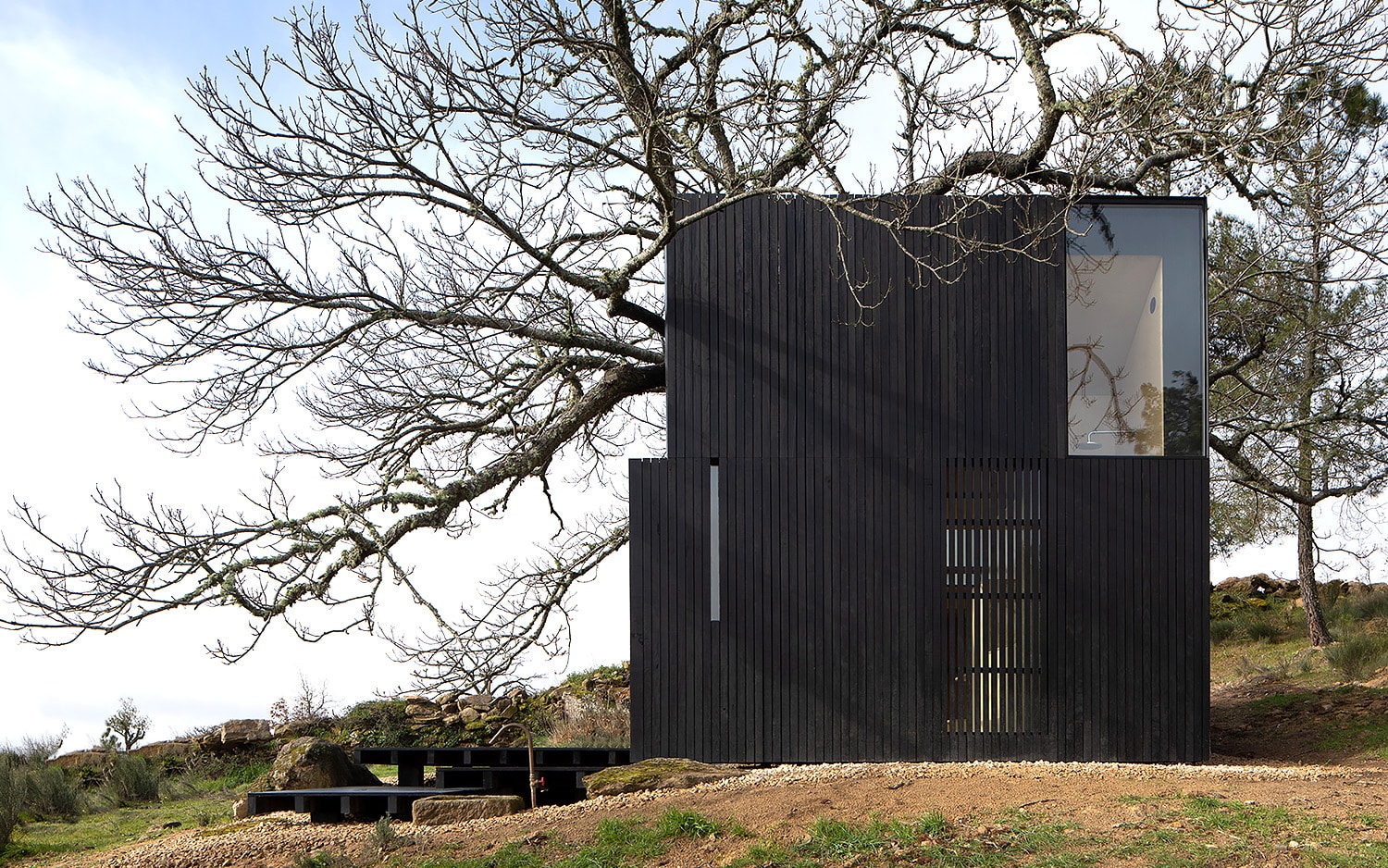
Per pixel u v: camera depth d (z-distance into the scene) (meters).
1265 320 14.52
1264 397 15.34
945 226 10.60
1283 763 10.38
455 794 9.23
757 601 10.27
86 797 12.13
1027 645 10.21
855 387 10.48
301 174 9.83
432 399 12.30
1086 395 10.84
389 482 10.54
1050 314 10.53
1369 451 14.45
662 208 10.42
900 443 10.42
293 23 9.35
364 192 10.01
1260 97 10.53
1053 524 10.32
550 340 11.52
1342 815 6.41
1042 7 12.61
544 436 11.78
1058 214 10.10
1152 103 10.73
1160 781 7.74
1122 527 10.32
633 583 10.34
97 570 9.29
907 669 10.20
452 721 15.48
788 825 6.81
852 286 10.18
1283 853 5.71
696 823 6.89
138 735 15.42
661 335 13.45
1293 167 11.56
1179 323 10.72
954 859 5.87
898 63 9.86
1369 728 11.08
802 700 10.16
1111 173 12.55
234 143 9.73
